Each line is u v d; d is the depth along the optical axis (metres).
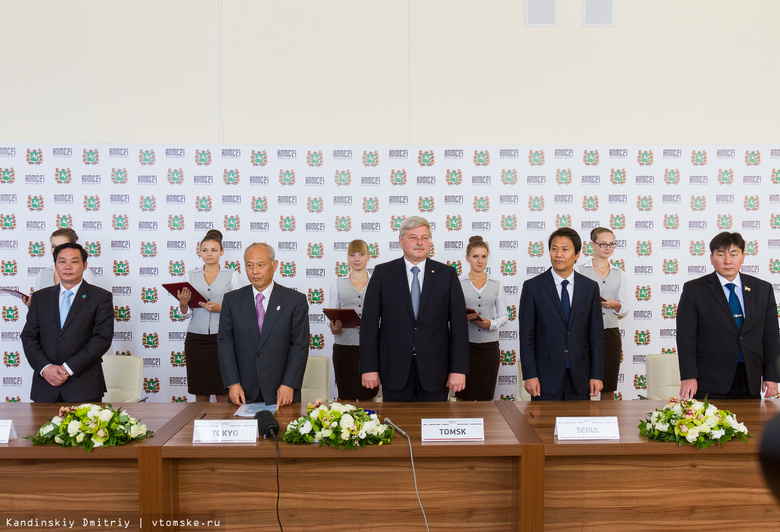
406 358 3.23
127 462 2.27
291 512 2.30
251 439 2.25
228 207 4.84
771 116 5.02
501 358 4.92
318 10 4.97
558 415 2.69
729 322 3.32
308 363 3.80
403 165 4.88
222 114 4.97
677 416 2.30
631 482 2.31
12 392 4.79
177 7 4.95
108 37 4.94
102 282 4.82
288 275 4.88
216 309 4.44
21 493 2.27
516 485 2.27
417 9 4.98
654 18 5.00
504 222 4.90
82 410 2.26
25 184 4.79
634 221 4.91
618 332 4.66
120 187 4.82
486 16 4.99
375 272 3.34
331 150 4.87
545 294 3.40
